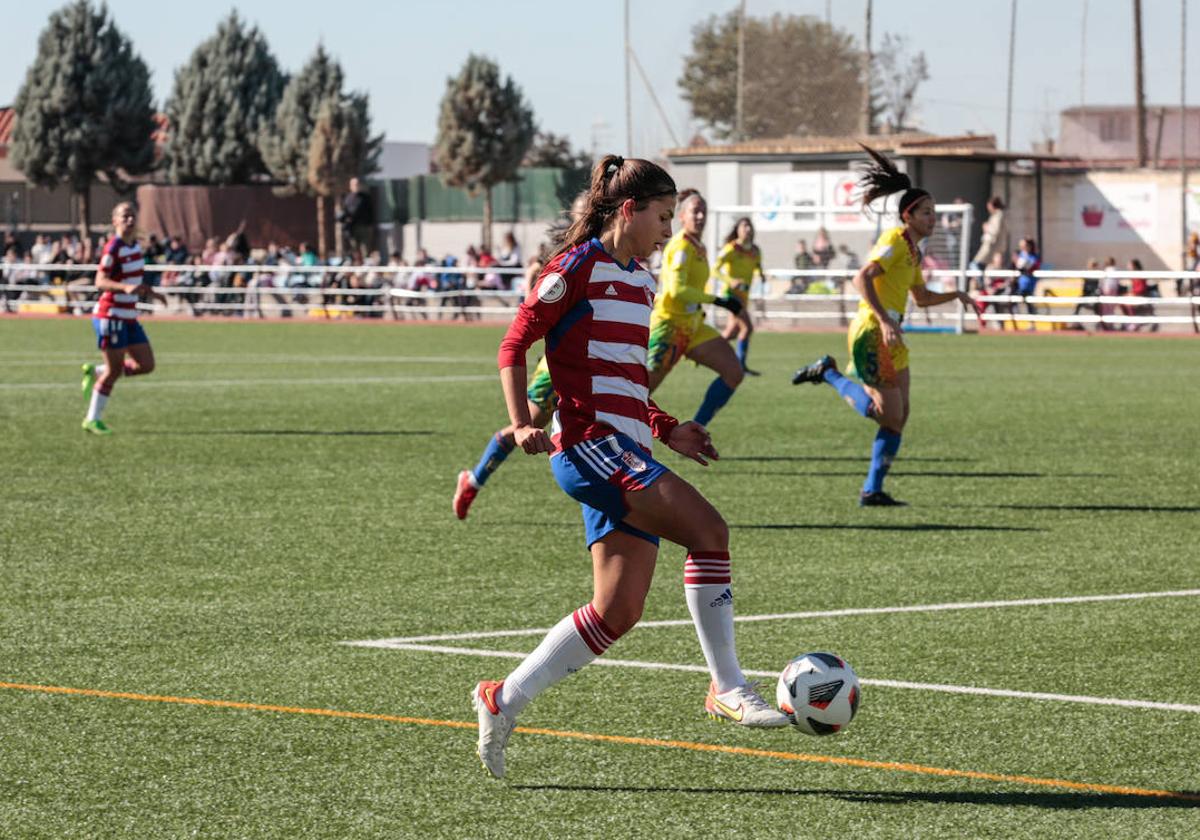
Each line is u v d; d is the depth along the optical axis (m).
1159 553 14.64
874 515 16.81
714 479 19.55
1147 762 8.35
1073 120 75.19
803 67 64.88
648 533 8.14
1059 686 9.91
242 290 66.31
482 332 53.62
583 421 8.13
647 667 10.40
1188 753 8.52
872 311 16.86
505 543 15.09
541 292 8.02
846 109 65.31
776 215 62.25
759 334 52.44
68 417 26.70
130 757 8.48
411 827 7.41
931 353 42.53
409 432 24.48
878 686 9.90
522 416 8.01
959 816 7.53
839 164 62.09
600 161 8.32
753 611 12.12
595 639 8.02
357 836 7.29
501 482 19.20
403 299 63.47
